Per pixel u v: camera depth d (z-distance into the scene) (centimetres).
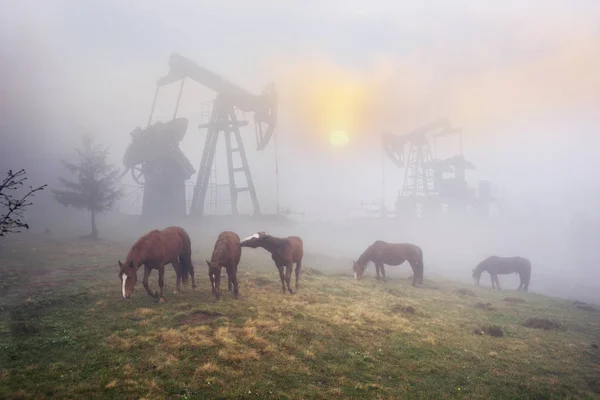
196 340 897
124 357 791
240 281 1694
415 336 1089
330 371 805
